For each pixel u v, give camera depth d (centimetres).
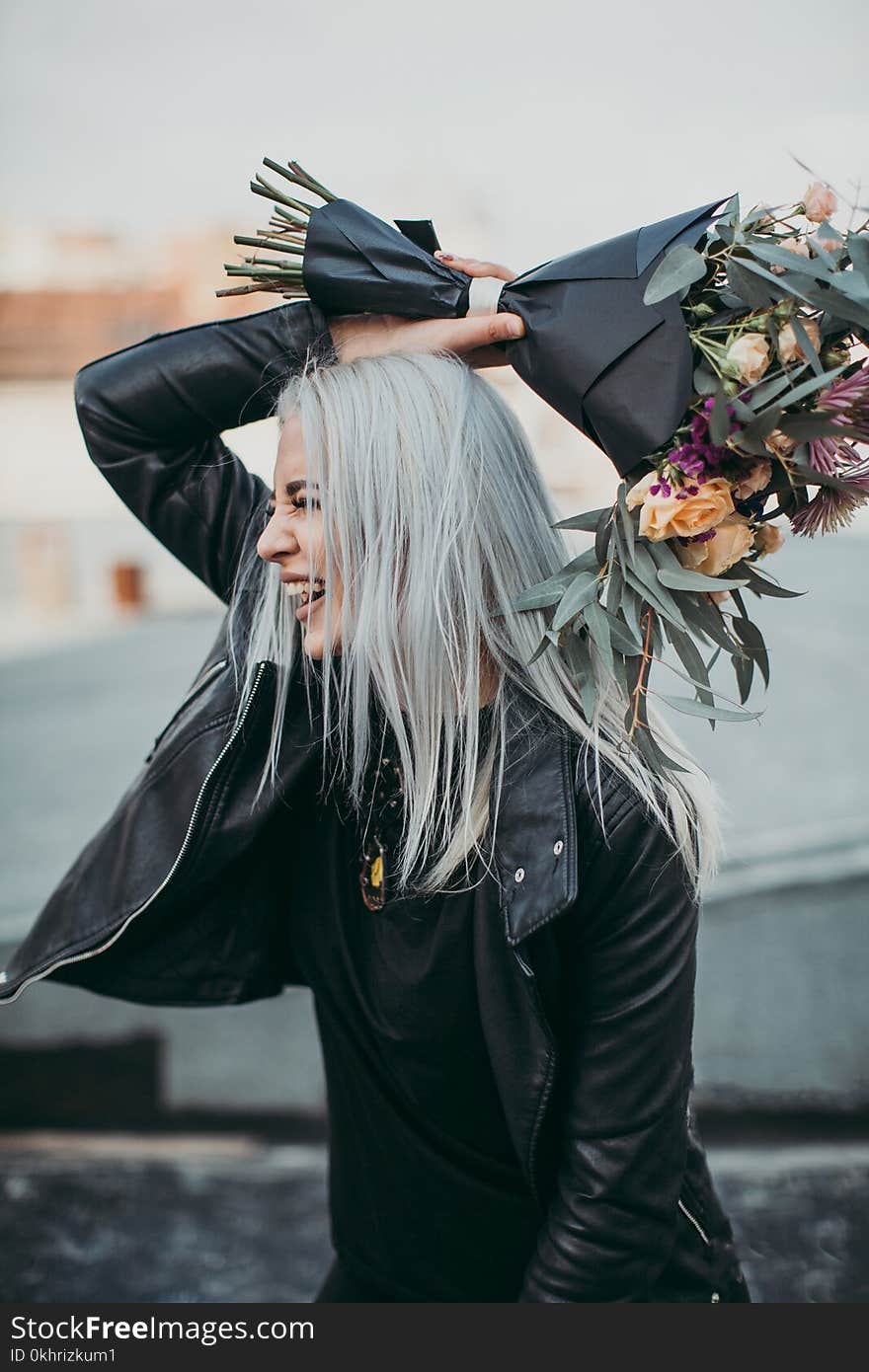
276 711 107
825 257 83
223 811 107
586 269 94
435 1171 106
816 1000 254
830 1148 248
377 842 102
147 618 545
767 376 85
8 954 269
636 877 93
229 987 120
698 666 91
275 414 115
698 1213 108
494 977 96
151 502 119
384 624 94
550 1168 102
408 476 94
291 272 109
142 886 108
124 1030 262
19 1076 260
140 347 117
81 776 362
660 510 85
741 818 293
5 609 555
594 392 90
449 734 96
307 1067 260
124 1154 253
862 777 314
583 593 90
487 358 104
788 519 93
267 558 98
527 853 92
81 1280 211
